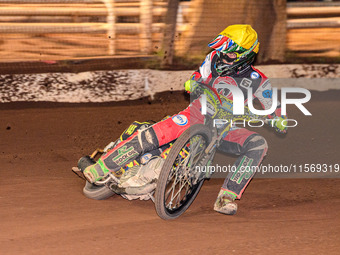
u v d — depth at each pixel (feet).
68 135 38.93
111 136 39.29
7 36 79.77
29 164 31.55
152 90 52.37
